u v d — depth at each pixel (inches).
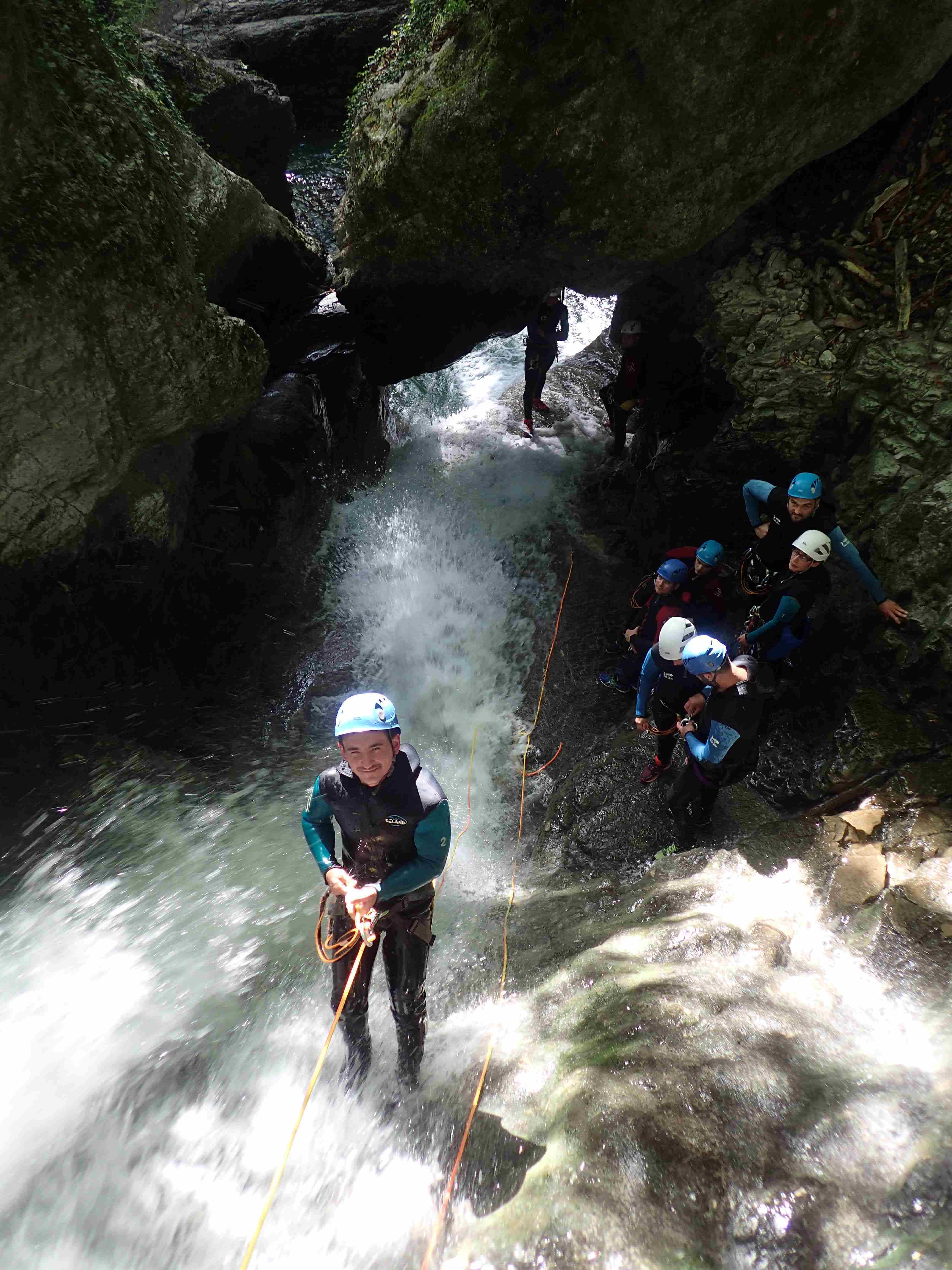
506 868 205.5
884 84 211.0
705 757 173.2
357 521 322.0
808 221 247.3
